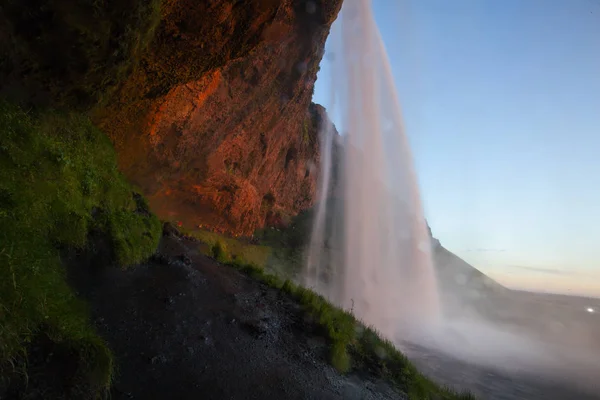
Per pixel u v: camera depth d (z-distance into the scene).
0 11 4.82
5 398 2.88
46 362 3.24
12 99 5.38
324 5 15.16
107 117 8.77
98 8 5.32
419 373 7.43
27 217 4.40
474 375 11.12
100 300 4.96
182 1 7.53
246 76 14.97
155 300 5.54
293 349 5.75
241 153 18.19
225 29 8.29
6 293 3.24
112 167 7.40
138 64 7.76
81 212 5.64
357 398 5.12
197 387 4.11
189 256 7.84
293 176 26.77
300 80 18.81
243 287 7.43
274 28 13.24
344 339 6.62
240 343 5.32
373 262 28.12
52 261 4.38
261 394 4.38
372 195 31.48
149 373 4.05
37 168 5.11
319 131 31.55
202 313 5.69
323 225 27.72
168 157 12.58
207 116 13.62
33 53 5.31
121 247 5.94
